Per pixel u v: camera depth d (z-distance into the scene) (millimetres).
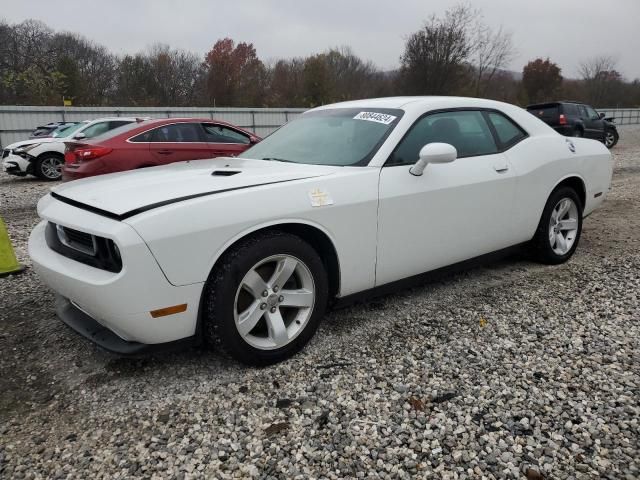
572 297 3861
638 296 3852
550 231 4465
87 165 8203
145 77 41438
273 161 3512
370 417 2422
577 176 4574
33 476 2072
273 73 44406
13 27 46438
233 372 2824
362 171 3119
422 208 3338
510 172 3910
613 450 2182
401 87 39781
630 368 2824
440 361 2928
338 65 49781
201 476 2062
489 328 3348
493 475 2055
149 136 8586
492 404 2512
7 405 2559
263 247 2670
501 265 4641
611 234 5754
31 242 3088
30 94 35031
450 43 37156
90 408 2527
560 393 2592
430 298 3863
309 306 2957
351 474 2068
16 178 12852
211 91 41438
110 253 2400
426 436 2285
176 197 2529
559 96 50281
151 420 2424
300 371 2830
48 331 3369
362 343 3150
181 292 2461
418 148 3430
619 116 39906
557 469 2080
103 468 2113
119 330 2496
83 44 46375
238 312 2732
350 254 3055
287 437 2291
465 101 3920
